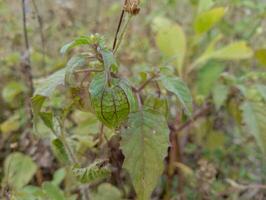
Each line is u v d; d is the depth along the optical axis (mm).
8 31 499
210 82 451
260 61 432
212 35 576
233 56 430
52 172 419
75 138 331
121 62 466
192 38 507
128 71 427
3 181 365
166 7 591
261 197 435
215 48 565
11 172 356
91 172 252
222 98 392
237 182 459
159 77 278
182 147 446
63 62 422
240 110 404
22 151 422
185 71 461
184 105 261
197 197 417
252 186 415
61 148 285
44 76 441
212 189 420
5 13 510
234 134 514
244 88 382
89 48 265
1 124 465
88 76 278
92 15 599
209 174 403
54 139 286
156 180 243
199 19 441
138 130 248
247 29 584
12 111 494
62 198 307
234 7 604
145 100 292
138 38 499
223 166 478
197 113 443
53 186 311
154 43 521
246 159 498
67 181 363
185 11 618
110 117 228
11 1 523
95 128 314
